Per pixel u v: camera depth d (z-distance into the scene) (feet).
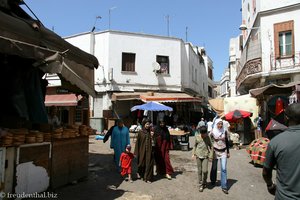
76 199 20.31
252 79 67.56
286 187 9.13
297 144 9.14
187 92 91.61
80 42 80.43
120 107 76.48
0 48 16.19
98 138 60.90
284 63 60.29
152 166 26.76
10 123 20.67
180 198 21.88
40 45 20.59
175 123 77.36
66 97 71.31
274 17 62.28
